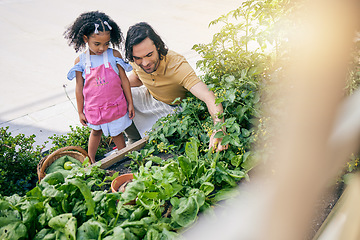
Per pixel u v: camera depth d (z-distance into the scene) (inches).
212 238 58.7
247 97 89.4
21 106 166.4
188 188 69.6
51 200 62.9
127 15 313.6
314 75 13.4
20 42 254.2
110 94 100.7
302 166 13.9
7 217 56.7
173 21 294.2
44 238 54.9
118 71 103.0
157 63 92.5
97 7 339.9
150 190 64.7
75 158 102.0
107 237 53.2
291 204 14.5
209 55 99.1
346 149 13.7
